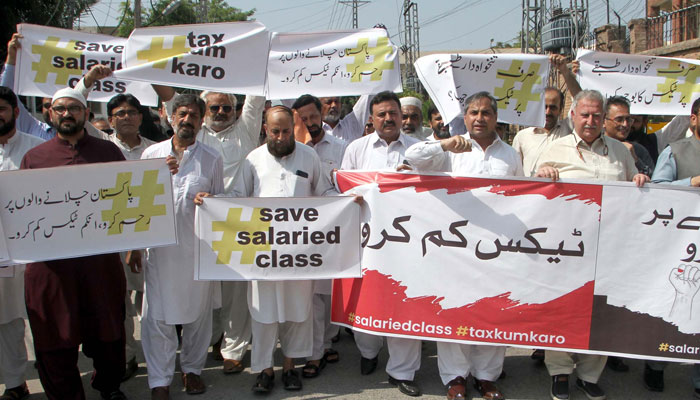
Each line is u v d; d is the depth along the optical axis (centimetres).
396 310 434
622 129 509
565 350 425
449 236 432
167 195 404
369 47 540
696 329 420
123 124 511
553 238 427
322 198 432
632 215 424
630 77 575
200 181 442
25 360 441
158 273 425
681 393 449
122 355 422
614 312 425
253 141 563
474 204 431
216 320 520
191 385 443
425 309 432
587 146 445
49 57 525
